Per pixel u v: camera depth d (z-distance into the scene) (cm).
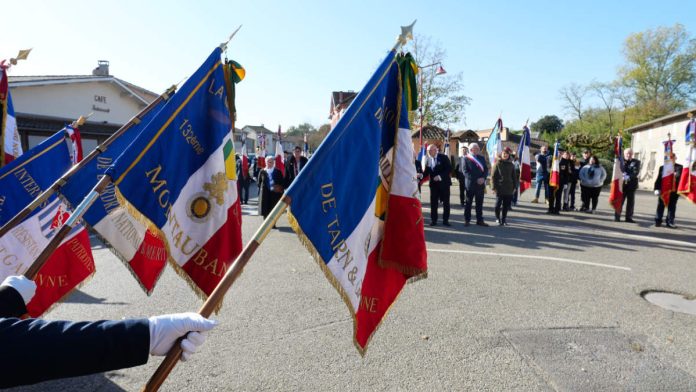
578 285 547
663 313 457
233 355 353
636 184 1120
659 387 312
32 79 1560
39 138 1571
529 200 1695
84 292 507
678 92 3938
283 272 593
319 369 332
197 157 273
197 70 278
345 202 224
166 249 256
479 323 421
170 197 260
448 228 961
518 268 623
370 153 236
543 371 331
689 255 728
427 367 336
